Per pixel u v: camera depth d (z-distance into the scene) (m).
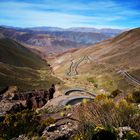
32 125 9.84
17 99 112.19
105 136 5.60
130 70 192.62
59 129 8.95
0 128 9.70
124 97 12.30
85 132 6.29
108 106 7.41
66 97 104.50
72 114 11.86
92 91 137.25
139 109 7.82
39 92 122.06
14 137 9.05
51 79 188.50
